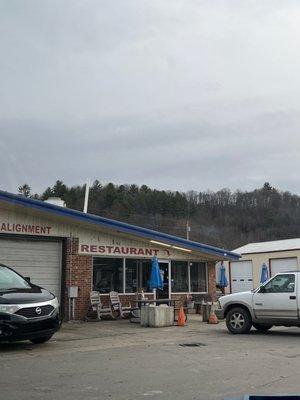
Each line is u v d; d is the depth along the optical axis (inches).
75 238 803.4
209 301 888.3
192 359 419.2
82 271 804.6
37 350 473.1
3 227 732.0
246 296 616.1
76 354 448.5
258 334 613.3
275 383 323.9
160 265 921.5
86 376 347.9
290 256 1665.8
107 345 513.0
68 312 776.3
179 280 954.1
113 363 400.5
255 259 1770.4
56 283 781.9
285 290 594.2
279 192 3405.5
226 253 988.6
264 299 601.9
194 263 983.6
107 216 2578.7
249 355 439.5
